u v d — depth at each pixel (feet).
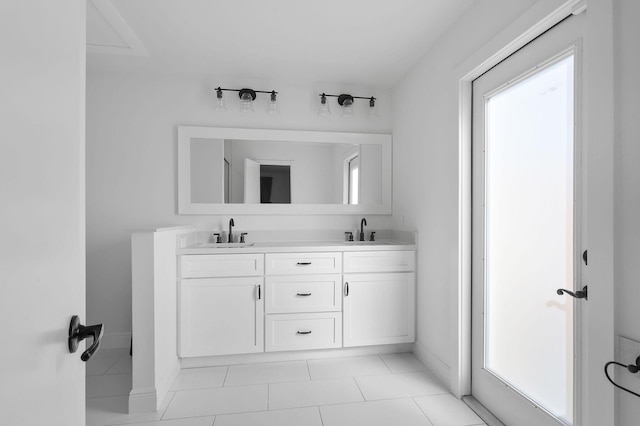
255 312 7.89
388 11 6.39
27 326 1.65
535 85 4.97
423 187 8.11
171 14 6.47
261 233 9.62
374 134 9.99
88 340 7.44
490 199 5.99
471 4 6.18
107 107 8.95
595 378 3.22
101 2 6.08
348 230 10.00
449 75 6.89
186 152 9.16
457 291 6.48
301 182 9.73
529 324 5.09
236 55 8.14
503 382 5.55
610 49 3.08
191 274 7.65
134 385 5.94
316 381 7.12
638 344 2.83
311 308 8.13
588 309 3.30
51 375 1.90
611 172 3.07
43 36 1.82
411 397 6.50
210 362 7.88
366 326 8.34
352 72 9.10
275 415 5.88
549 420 4.61
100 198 8.89
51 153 1.91
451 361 6.70
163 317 6.55
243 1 6.09
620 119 3.03
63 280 2.06
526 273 5.16
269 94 9.61
